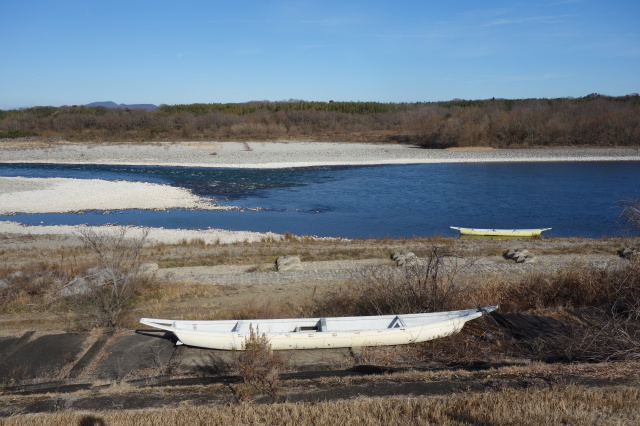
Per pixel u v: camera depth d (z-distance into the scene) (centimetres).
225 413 730
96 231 2600
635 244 2138
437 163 5500
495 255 2009
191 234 2578
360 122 9231
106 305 1284
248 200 3622
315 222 2977
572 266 1486
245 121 8719
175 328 1056
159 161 5575
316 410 720
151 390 848
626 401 714
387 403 739
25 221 2922
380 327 1124
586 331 1011
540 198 3609
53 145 6731
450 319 1112
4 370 1007
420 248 2131
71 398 826
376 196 3762
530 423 667
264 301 1461
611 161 5509
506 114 7106
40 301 1445
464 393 775
